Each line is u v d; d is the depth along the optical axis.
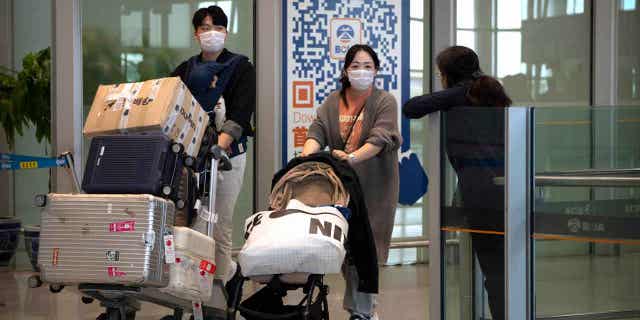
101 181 4.02
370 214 5.05
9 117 8.35
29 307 6.29
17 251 8.52
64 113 7.34
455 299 4.58
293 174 4.55
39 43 8.68
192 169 4.32
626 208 4.32
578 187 4.28
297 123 7.85
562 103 8.84
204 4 7.77
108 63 7.54
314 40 7.88
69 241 3.90
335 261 4.06
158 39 7.68
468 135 4.45
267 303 4.32
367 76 4.96
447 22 8.21
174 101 4.32
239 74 5.41
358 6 8.00
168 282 3.98
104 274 3.85
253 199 7.83
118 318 4.16
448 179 4.61
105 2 7.52
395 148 5.04
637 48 8.96
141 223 3.85
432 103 4.54
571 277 4.39
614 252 4.48
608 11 8.85
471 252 4.48
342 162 4.59
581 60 8.87
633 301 4.51
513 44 8.66
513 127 4.23
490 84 4.46
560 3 8.80
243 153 5.55
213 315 4.67
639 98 8.95
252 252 4.01
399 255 8.36
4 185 8.80
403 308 6.17
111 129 4.31
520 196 4.25
